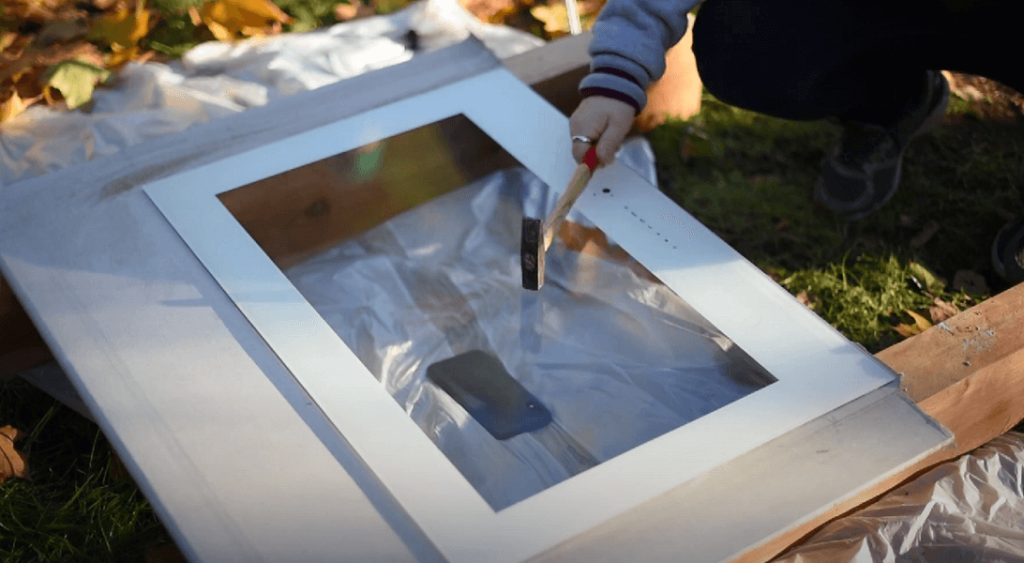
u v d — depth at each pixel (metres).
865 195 1.53
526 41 1.68
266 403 0.94
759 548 0.91
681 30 1.21
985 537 0.97
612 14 1.21
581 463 1.06
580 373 1.16
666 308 1.15
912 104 1.48
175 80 1.53
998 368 1.12
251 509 0.86
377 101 1.31
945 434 0.95
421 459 0.90
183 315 1.02
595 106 1.19
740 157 1.67
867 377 1.00
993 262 1.49
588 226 1.19
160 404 0.94
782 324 1.05
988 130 1.76
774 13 1.31
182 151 1.22
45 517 1.13
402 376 1.18
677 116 1.70
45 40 1.66
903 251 1.54
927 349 1.12
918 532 0.97
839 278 1.49
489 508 0.86
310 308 1.03
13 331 1.22
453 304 1.27
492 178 1.35
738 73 1.37
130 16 1.69
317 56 1.58
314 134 1.25
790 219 1.57
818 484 0.90
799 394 0.98
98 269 1.07
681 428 0.94
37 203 1.14
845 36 1.31
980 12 1.26
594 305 1.21
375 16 1.69
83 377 0.96
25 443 1.22
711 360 1.10
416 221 1.33
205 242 1.10
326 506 0.86
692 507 0.88
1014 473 1.08
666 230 1.17
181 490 0.87
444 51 1.41
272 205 1.22
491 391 1.15
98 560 1.11
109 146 1.41
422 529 0.84
